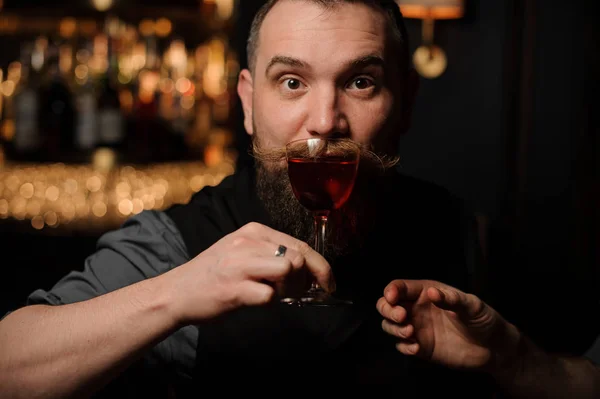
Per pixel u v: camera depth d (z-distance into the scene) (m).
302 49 1.20
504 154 3.44
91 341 1.00
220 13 3.22
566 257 3.42
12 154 3.11
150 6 3.14
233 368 1.28
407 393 1.29
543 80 3.43
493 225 3.46
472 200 3.49
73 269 2.81
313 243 1.25
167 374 1.31
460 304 1.08
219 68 3.38
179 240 1.36
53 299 1.23
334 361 1.29
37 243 2.80
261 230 0.97
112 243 1.35
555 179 3.44
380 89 1.26
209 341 1.28
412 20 3.40
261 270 0.90
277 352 1.28
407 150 3.50
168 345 1.30
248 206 1.38
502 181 3.46
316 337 1.28
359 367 1.29
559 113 3.43
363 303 1.33
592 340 3.04
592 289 3.35
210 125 3.38
